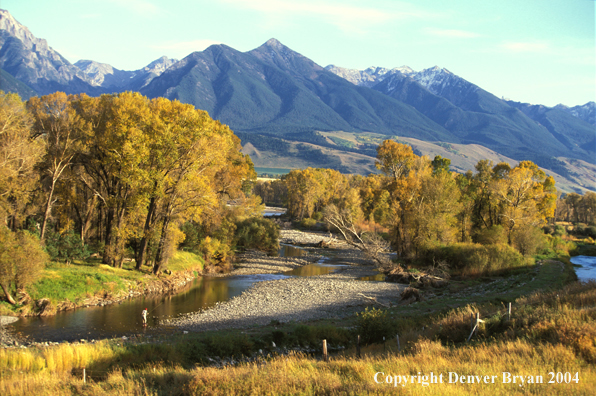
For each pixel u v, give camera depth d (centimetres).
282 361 1636
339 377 1347
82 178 4047
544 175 7562
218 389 1305
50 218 4812
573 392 1067
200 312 3241
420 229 5803
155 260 4206
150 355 1903
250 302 3612
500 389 1116
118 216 3953
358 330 2353
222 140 4119
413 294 3578
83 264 3884
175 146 3716
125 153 3506
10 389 1339
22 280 2933
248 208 7731
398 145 7088
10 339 2375
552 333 1583
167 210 4075
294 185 13575
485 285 4116
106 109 3959
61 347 1870
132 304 3412
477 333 1889
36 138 3784
